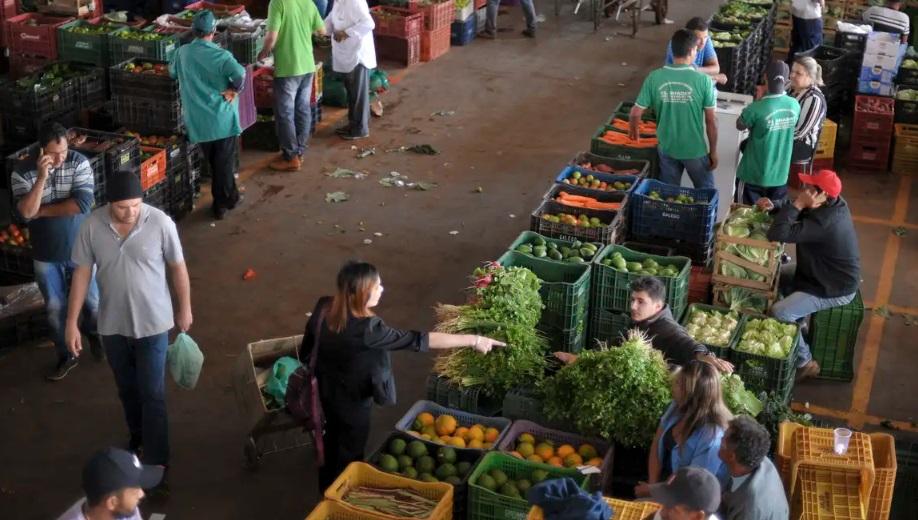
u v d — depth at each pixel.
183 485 7.61
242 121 12.45
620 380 6.82
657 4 18.80
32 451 7.89
